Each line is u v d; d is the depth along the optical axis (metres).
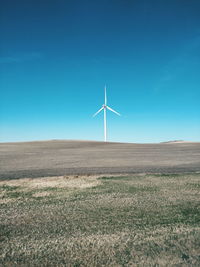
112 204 5.83
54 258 3.24
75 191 7.48
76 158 21.81
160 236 3.86
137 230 4.14
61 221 4.69
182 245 3.53
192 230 4.09
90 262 3.11
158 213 5.07
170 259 3.13
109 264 3.05
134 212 5.16
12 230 4.27
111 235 3.95
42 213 5.23
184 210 5.25
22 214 5.20
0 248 3.57
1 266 3.07
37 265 3.08
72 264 3.08
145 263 3.05
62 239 3.84
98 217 4.88
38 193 7.35
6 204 6.10
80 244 3.64
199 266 2.95
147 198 6.35
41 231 4.20
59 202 6.18
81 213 5.17
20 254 3.37
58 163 17.41
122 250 3.41
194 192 7.00
